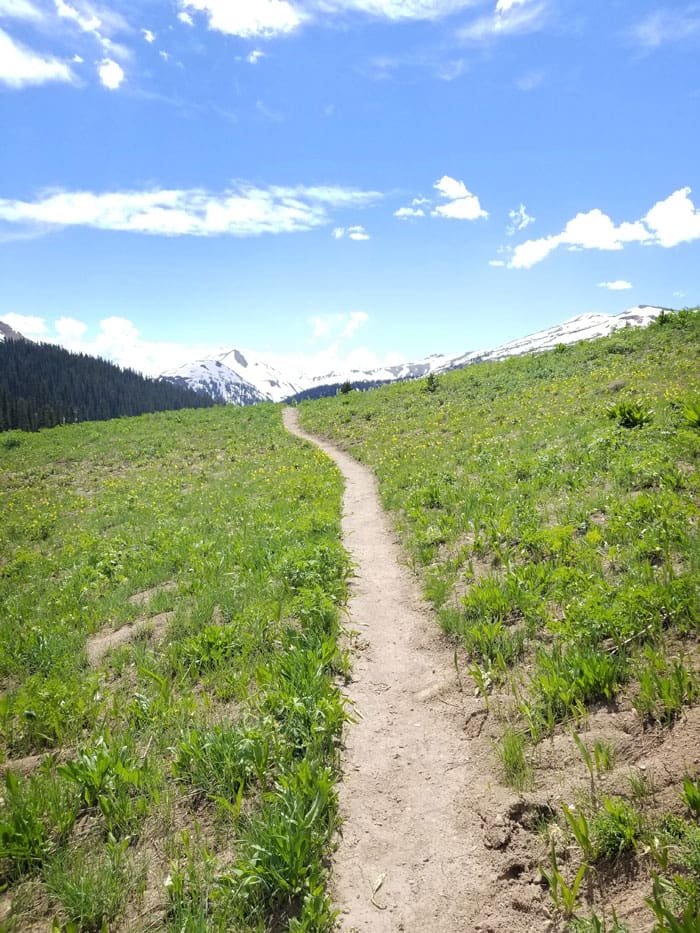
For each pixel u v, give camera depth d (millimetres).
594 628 5266
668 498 7719
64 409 196625
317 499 15711
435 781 4391
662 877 2965
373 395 42469
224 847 3809
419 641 6855
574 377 25984
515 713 4906
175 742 4906
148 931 3234
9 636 8609
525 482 11828
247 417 44438
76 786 4406
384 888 3479
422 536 10398
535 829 3684
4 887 3615
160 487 23859
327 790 4043
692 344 23797
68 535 17891
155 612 8906
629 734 4090
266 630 7156
